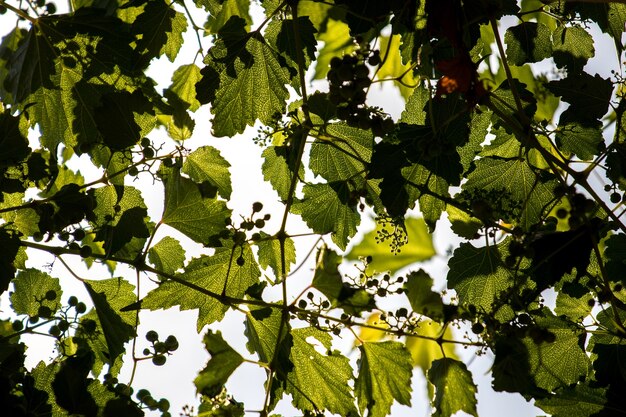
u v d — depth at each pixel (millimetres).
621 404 1704
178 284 1711
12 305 1743
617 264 1730
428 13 1645
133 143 1688
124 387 1665
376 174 1694
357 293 1597
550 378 1736
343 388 1743
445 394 1653
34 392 1639
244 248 1721
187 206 1678
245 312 1700
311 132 1738
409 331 1622
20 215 1737
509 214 1723
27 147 1690
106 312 1716
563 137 1741
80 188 1687
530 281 1729
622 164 1708
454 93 1698
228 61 1756
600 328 1730
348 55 1621
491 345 1608
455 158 1690
